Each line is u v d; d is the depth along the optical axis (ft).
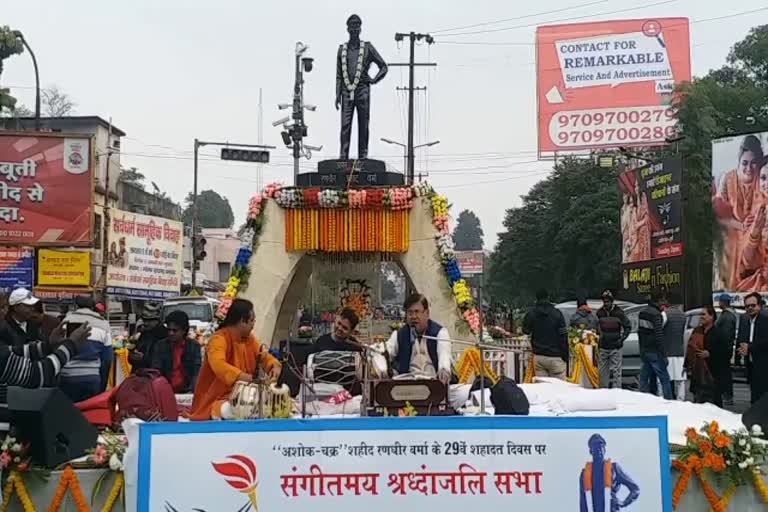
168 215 158.40
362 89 49.83
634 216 108.68
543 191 177.99
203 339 45.03
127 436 18.47
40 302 31.60
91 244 82.02
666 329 48.88
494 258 191.01
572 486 18.48
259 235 47.88
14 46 84.07
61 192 81.56
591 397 24.56
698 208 113.70
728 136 93.76
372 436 18.24
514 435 18.39
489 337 48.55
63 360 21.47
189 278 169.78
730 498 20.27
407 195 47.19
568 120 128.88
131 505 18.24
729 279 93.30
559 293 158.40
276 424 18.21
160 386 24.14
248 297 47.42
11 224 81.15
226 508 18.10
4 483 18.83
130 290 112.88
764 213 89.10
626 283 112.06
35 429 18.97
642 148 130.52
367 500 18.19
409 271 47.29
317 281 51.42
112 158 130.82
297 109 96.32
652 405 25.90
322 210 47.62
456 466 18.30
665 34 126.82
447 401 21.29
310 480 18.20
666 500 18.67
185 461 18.10
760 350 41.73
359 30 50.52
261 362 23.66
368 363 22.48
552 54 129.29
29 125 126.62
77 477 18.98
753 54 164.25
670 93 126.62
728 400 52.85
